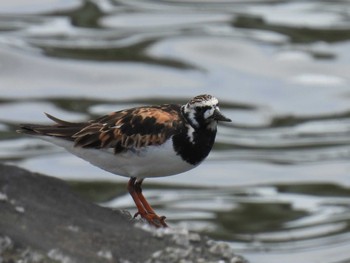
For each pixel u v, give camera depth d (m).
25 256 8.01
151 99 24.59
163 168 10.14
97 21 28.56
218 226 18.69
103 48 26.86
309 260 17.33
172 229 9.10
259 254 17.55
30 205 8.81
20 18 28.42
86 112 23.78
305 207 19.72
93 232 8.66
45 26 27.88
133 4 29.91
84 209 9.11
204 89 25.30
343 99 25.17
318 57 27.27
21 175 9.20
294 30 28.53
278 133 23.47
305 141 22.98
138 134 9.95
